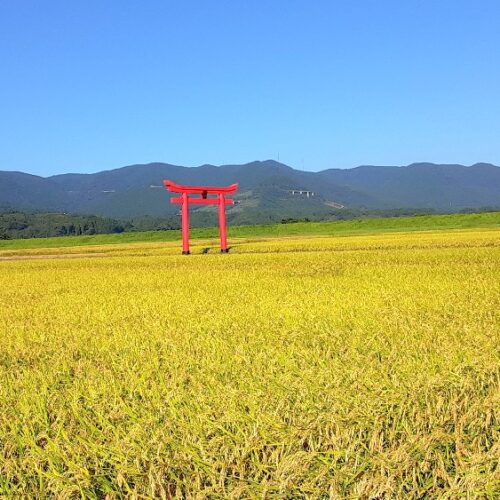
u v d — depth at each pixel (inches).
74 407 221.6
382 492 160.7
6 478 178.1
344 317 416.2
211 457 176.2
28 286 844.6
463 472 167.8
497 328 352.8
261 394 225.6
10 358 348.8
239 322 418.3
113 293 696.4
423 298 509.7
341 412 204.4
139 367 290.0
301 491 163.9
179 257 1477.6
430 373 247.1
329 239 1969.7
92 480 172.9
